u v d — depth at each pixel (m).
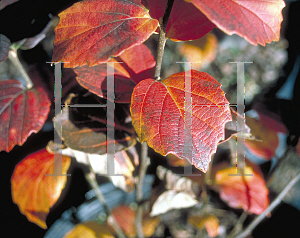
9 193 0.59
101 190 0.71
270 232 0.61
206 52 0.62
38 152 0.45
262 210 0.47
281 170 0.51
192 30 0.37
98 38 0.34
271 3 0.33
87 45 0.34
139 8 0.35
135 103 0.35
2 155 0.56
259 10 0.33
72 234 0.51
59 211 0.66
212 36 0.64
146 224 0.61
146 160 0.45
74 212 0.65
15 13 0.41
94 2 0.35
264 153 0.47
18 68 0.43
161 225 0.70
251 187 0.48
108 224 0.60
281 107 0.46
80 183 0.69
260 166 0.56
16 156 0.56
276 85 0.66
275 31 0.33
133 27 0.35
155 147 0.34
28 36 0.42
